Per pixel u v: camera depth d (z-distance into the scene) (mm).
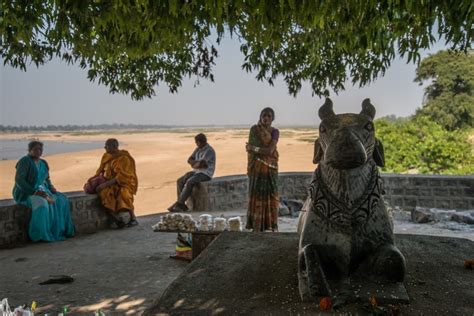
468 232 6789
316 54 5117
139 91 6242
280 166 16562
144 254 5926
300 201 9000
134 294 4367
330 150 2082
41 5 3299
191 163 9078
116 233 7309
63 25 3213
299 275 2199
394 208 8391
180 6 3006
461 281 2395
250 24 3566
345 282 2152
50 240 6746
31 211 6770
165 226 5312
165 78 6145
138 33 3697
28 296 4344
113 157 7809
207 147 9117
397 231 6984
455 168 11891
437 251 2982
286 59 5656
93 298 4270
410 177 8570
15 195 6754
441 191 8359
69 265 5449
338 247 2188
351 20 3264
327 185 2236
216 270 2613
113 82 6152
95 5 3186
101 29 3768
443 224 7348
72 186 14578
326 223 2211
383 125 12742
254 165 6051
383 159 2367
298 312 1962
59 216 6930
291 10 2805
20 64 5145
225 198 9062
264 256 2834
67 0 2824
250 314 1991
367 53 5223
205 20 3445
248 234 3406
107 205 7562
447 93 15336
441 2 2779
